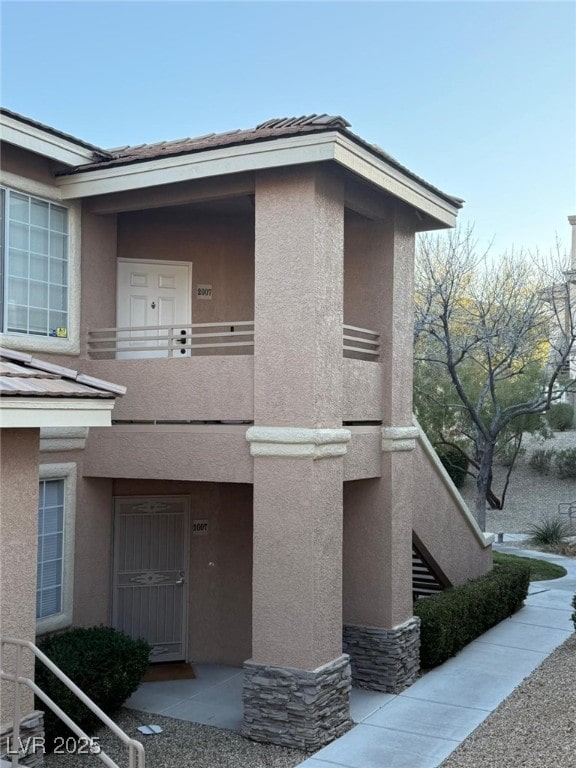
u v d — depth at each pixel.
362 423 11.66
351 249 11.99
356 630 11.55
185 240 12.88
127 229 12.48
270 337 9.88
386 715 10.41
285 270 9.80
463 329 25.06
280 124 10.91
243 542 12.69
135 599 12.41
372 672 11.41
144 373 10.93
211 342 13.02
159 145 12.21
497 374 24.17
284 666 9.55
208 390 10.48
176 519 12.65
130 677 9.93
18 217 10.42
